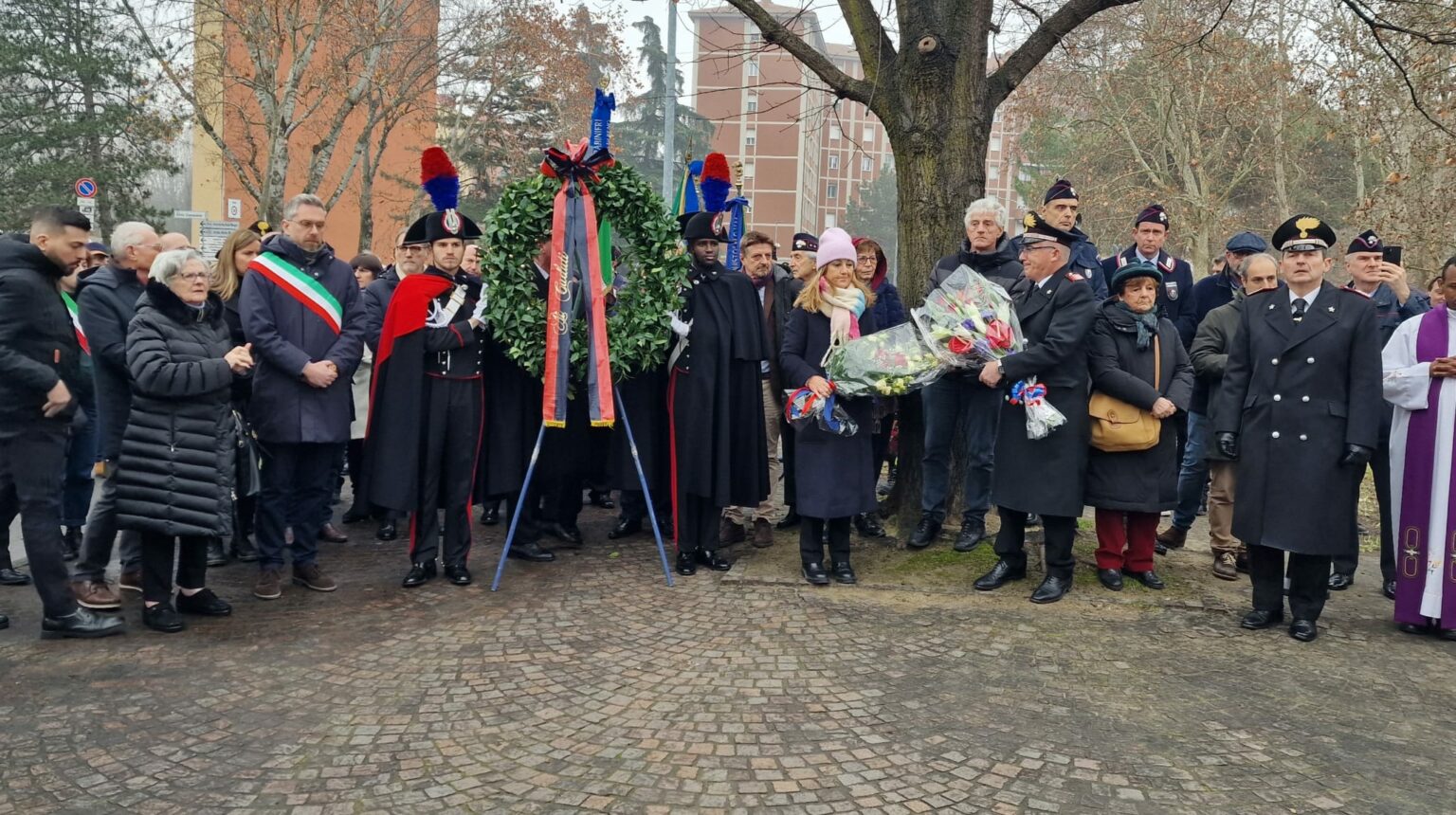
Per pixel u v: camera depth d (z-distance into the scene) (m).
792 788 3.34
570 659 4.54
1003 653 4.64
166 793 3.30
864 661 4.52
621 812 3.18
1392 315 6.70
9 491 4.84
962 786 3.37
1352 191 24.44
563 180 5.89
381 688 4.19
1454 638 5.07
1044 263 5.43
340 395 5.59
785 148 59.00
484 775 3.43
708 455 5.93
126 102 24.17
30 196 23.22
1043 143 32.12
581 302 5.91
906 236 6.52
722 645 4.72
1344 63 15.12
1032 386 5.24
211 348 4.98
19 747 3.62
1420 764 3.59
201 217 14.34
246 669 4.40
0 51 23.33
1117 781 3.42
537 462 6.32
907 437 6.49
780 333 7.05
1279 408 5.06
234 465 5.54
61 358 4.79
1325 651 4.82
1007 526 5.65
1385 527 5.96
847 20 6.72
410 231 6.16
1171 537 6.81
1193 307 7.30
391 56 22.25
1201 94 20.81
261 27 17.53
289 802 3.24
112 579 6.03
